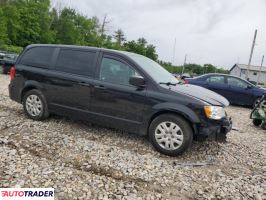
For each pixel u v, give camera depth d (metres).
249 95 11.84
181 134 4.61
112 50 5.30
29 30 45.12
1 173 3.58
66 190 3.35
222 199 3.53
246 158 5.06
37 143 4.69
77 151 4.52
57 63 5.76
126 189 3.52
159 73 5.38
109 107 5.12
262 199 3.61
